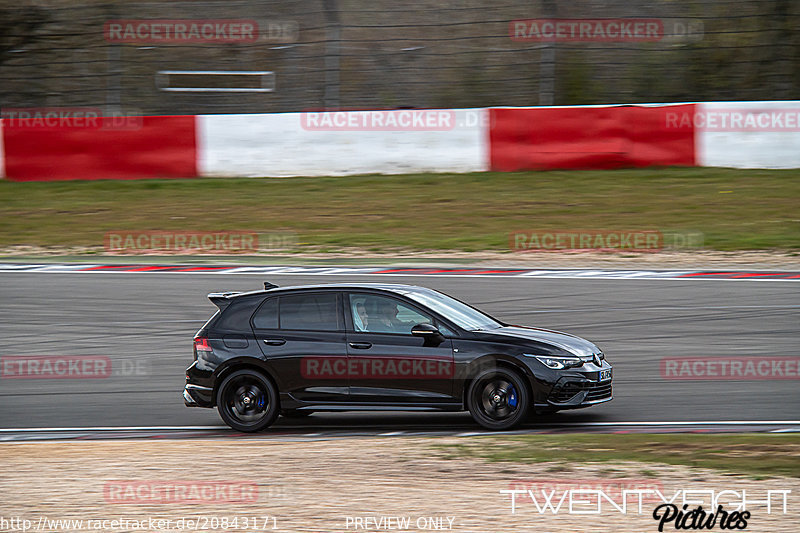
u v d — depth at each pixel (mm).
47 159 69125
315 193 66438
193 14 86188
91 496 21859
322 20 84375
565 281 49125
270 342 30156
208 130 70188
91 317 44344
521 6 83375
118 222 60562
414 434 28797
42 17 84688
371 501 20891
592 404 29312
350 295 30641
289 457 25172
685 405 32531
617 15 80312
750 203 62219
